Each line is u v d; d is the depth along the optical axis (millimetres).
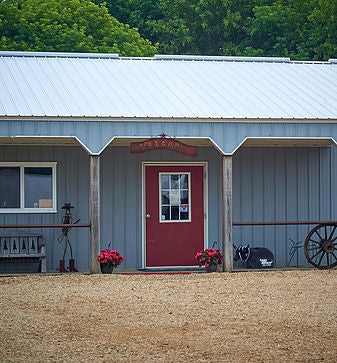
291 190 15930
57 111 13203
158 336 8359
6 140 14188
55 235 14867
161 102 14172
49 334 8484
